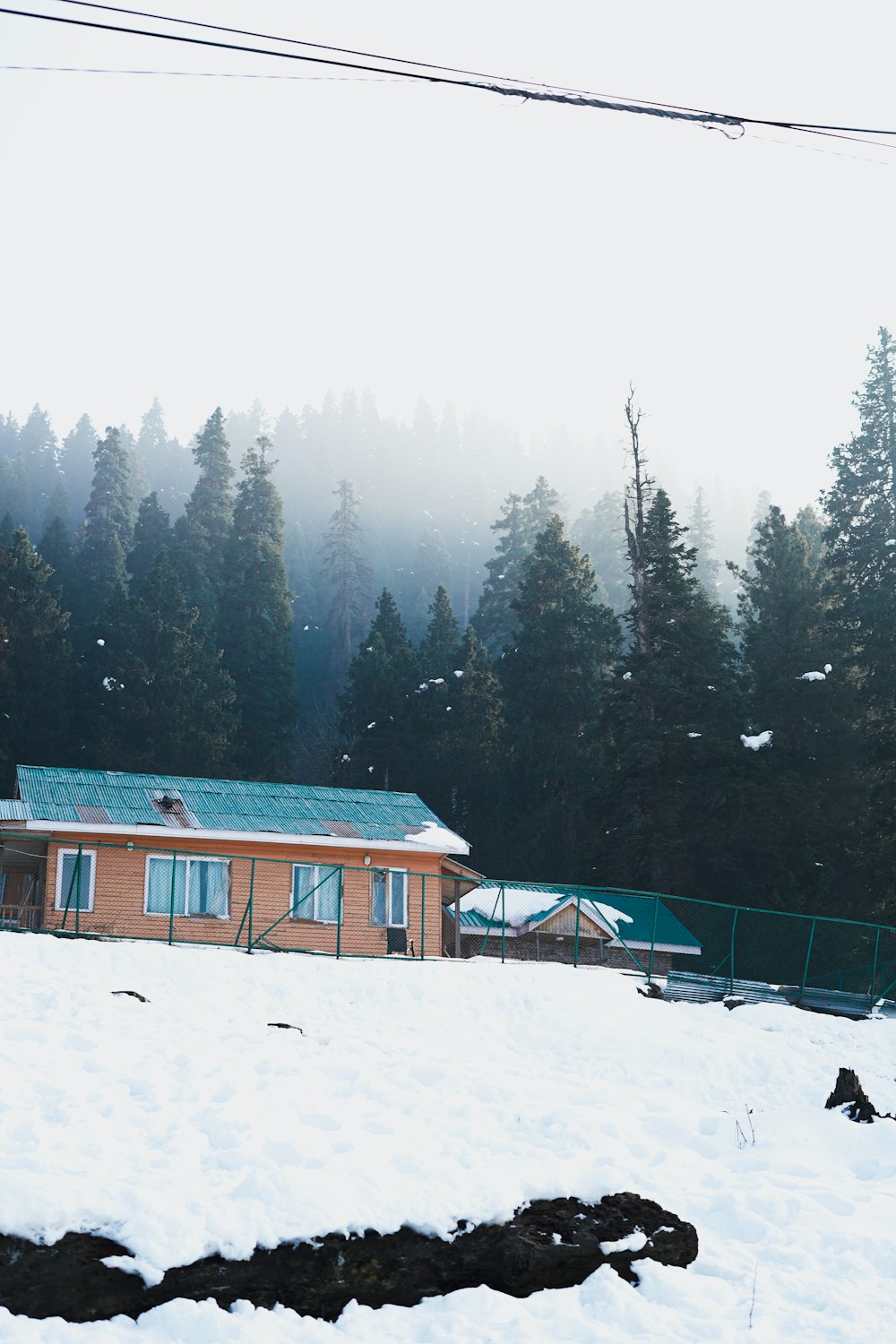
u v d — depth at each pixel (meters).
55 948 19.75
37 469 190.88
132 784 31.70
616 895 38.50
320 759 84.19
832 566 63.28
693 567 57.69
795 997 29.47
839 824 51.88
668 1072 20.19
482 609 100.44
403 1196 11.46
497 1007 21.81
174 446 196.12
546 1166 12.69
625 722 53.62
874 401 65.81
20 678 66.06
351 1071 15.42
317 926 30.00
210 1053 15.15
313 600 141.25
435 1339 10.38
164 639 69.88
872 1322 11.29
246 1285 10.36
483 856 63.72
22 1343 9.34
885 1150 16.31
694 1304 11.28
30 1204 10.13
